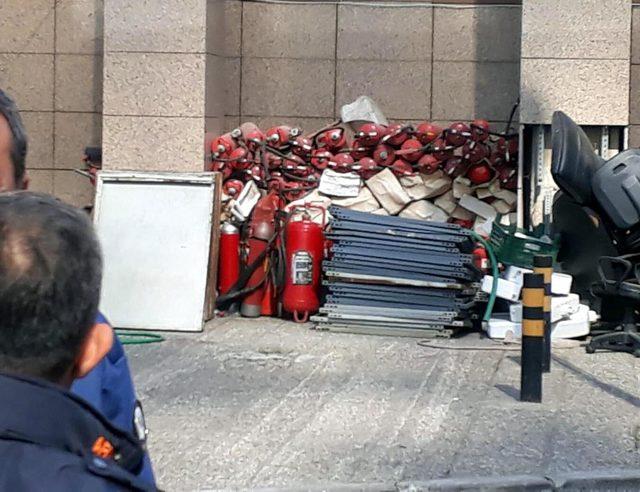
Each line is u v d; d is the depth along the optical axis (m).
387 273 11.11
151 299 11.36
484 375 9.21
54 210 2.01
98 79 13.64
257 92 13.61
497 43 13.45
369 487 6.12
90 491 1.86
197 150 12.35
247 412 7.82
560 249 11.35
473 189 12.53
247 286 12.02
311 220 11.96
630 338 10.22
